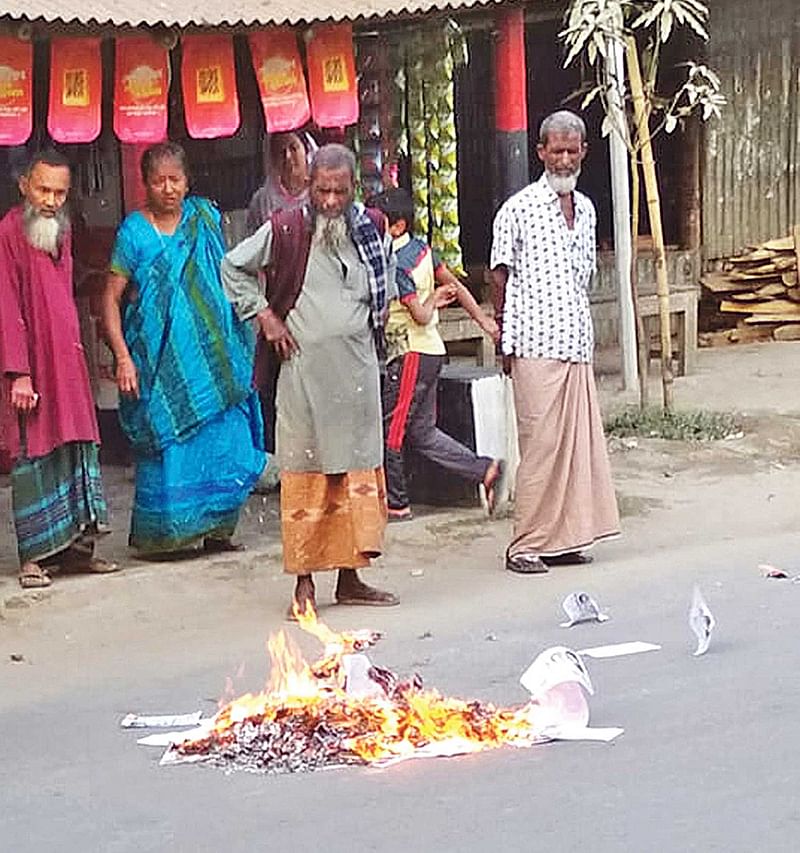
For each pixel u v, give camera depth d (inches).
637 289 510.9
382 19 382.6
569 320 351.3
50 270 347.9
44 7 354.0
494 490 393.4
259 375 333.4
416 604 341.4
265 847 239.1
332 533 334.6
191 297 360.5
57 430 348.8
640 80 471.5
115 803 255.1
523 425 354.3
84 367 353.4
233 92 379.2
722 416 468.4
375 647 315.0
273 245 327.0
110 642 329.7
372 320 332.2
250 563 366.9
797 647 301.4
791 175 594.2
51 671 315.9
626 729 269.0
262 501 410.9
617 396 499.8
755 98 586.2
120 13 359.9
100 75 367.2
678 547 371.9
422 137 437.4
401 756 263.4
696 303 530.6
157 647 325.1
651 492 410.6
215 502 366.6
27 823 251.1
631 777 252.1
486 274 538.9
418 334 382.0
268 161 405.7
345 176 327.6
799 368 532.7
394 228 378.3
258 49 382.3
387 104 430.9
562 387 352.8
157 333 358.9
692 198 579.5
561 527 356.2
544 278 349.7
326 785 255.6
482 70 546.6
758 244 590.9
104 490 421.7
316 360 327.9
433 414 386.6
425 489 406.9
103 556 373.7
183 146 445.7
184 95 375.9
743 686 283.7
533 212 349.7
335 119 390.9
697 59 573.9
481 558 368.2
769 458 436.5
